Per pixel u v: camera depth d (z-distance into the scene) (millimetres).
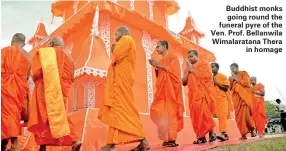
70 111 5969
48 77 4414
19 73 4270
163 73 5707
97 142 5020
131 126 4422
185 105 7438
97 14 6000
